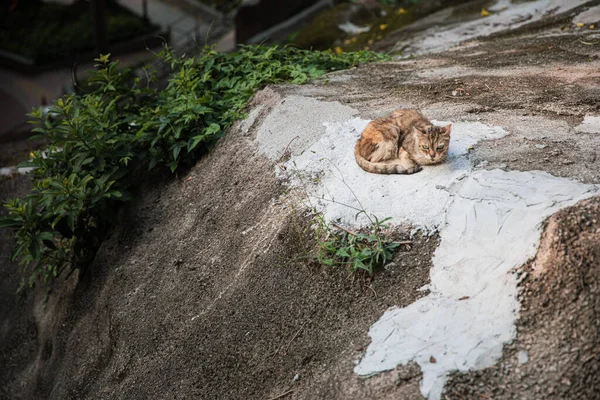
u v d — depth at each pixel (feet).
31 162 21.50
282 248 16.06
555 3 32.53
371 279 14.20
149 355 17.72
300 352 14.20
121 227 22.12
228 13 73.87
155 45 70.08
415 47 33.32
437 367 11.89
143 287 19.58
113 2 77.05
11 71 65.98
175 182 21.85
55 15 72.18
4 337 26.07
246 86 23.30
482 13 35.06
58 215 20.72
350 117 18.75
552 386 11.09
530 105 18.39
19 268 27.58
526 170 14.53
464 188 14.46
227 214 18.74
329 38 40.91
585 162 14.52
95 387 19.02
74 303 22.44
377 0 42.73
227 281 17.11
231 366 15.35
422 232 14.28
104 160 21.43
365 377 12.42
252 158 19.42
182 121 21.53
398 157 15.71
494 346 11.84
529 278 12.36
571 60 22.72
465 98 19.66
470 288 12.89
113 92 23.93
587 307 11.57
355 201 15.44
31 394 22.80
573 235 12.37
